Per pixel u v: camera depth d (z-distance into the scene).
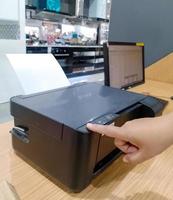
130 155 0.43
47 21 2.61
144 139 0.40
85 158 0.43
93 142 0.43
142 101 0.62
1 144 0.61
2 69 0.98
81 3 2.97
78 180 0.44
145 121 0.42
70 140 0.41
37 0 2.38
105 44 0.95
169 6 1.58
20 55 0.92
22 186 0.46
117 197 0.46
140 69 1.31
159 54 1.71
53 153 0.45
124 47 1.10
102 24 3.23
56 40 2.69
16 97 0.54
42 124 0.46
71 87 0.68
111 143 0.52
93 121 0.45
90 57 2.89
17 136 0.53
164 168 0.56
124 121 0.52
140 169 0.55
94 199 0.45
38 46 2.28
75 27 3.05
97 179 0.50
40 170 0.51
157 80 1.75
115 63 1.02
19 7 1.54
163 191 0.48
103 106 0.54
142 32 1.75
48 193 0.45
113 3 1.84
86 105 0.53
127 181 0.51
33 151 0.50
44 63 0.97
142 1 1.69
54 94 0.59
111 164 0.56
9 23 1.50
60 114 0.46
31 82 0.88
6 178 0.48
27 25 2.35
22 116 0.50
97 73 2.86
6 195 0.41
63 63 2.59
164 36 1.65
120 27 1.85
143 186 0.49
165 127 0.40
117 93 0.66
